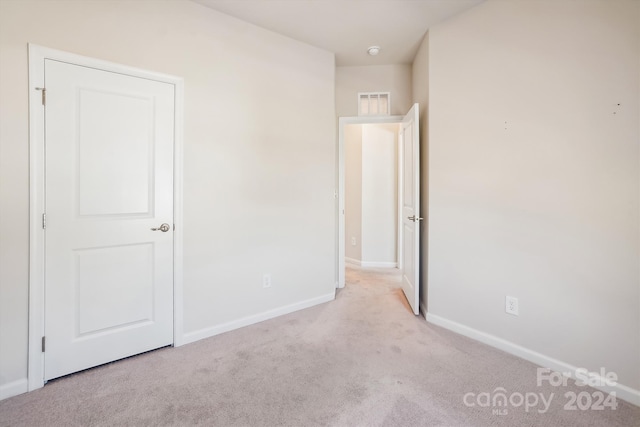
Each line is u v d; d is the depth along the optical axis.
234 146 2.38
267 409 1.50
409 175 2.97
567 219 1.80
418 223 2.69
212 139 2.27
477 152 2.23
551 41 1.84
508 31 2.04
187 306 2.19
